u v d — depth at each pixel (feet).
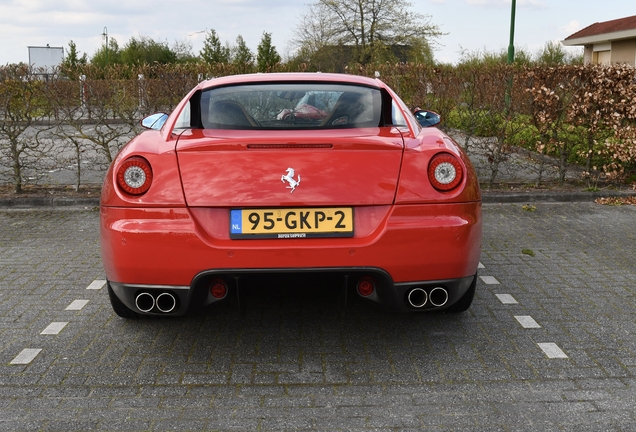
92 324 12.94
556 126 27.96
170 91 29.84
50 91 27.43
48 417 9.21
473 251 10.68
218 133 11.09
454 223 10.31
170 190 10.18
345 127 11.52
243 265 10.00
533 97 27.81
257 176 10.11
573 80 27.48
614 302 14.21
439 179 10.39
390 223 10.15
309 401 9.66
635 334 12.36
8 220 22.97
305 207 10.12
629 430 8.79
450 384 10.22
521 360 11.14
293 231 10.09
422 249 10.21
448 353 11.43
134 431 8.82
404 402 9.62
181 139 10.77
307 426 8.91
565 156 28.48
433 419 9.10
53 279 15.97
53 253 18.44
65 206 25.40
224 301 10.52
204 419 9.13
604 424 8.95
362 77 13.75
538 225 22.09
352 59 133.69
